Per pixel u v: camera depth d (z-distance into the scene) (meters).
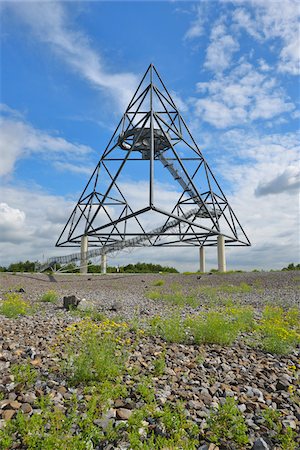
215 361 6.39
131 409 4.11
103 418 3.76
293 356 7.11
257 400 4.61
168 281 29.00
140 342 7.45
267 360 6.73
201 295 19.83
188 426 3.67
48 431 3.45
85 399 4.25
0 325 8.73
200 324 8.40
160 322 9.46
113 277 32.59
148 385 4.79
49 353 6.21
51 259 41.41
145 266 57.78
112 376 5.07
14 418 3.71
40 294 18.98
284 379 5.50
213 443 3.45
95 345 5.84
